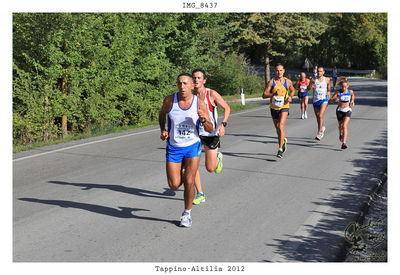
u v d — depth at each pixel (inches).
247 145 442.6
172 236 210.1
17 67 474.6
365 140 462.9
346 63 2493.8
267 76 1549.0
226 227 221.6
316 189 286.8
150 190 285.4
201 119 213.8
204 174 326.6
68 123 547.2
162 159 373.7
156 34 649.0
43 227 221.3
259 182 304.3
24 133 468.1
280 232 214.8
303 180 309.0
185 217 222.2
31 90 479.8
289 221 229.6
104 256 188.7
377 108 792.3
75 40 507.2
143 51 624.7
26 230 217.3
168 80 667.4
